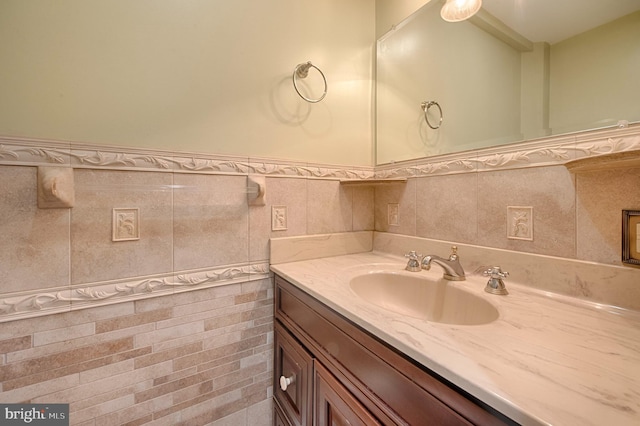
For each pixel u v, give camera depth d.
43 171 0.70
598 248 0.66
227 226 0.98
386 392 0.54
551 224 0.74
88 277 0.76
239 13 0.99
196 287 0.92
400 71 1.23
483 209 0.90
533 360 0.43
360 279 0.96
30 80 0.69
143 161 0.83
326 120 1.21
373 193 1.34
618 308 0.62
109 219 0.79
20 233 0.68
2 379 0.67
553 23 0.75
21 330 0.69
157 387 0.87
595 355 0.44
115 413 0.81
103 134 0.78
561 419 0.30
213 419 0.97
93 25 0.76
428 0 1.12
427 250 1.07
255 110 1.03
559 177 0.73
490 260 0.87
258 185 1.00
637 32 0.61
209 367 0.96
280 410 1.00
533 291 0.76
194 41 0.91
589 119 0.68
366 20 1.33
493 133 0.88
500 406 0.34
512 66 0.84
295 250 1.12
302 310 0.86
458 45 1.00
